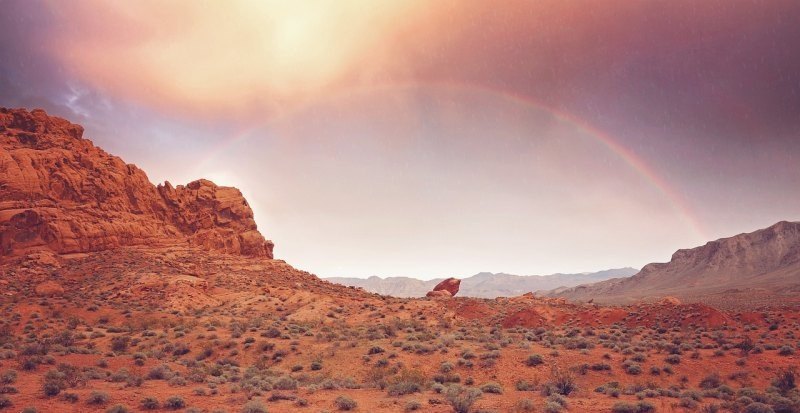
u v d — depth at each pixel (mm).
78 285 62938
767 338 44656
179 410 20453
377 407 21438
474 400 21891
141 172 91562
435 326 54281
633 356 33344
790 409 20172
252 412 19781
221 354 39781
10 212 69375
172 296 61750
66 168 79188
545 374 31016
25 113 85375
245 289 71000
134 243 79125
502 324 60281
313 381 29844
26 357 30641
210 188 99562
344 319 58531
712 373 29328
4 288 58562
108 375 28219
